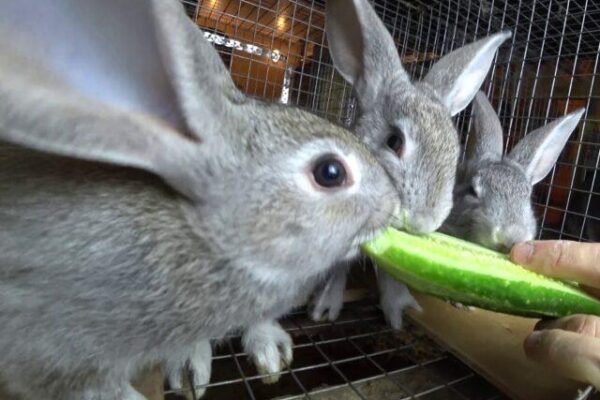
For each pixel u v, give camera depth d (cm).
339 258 18
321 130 17
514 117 51
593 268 19
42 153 15
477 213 34
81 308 14
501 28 47
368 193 17
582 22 45
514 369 25
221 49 48
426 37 51
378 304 34
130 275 15
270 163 15
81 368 15
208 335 17
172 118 14
